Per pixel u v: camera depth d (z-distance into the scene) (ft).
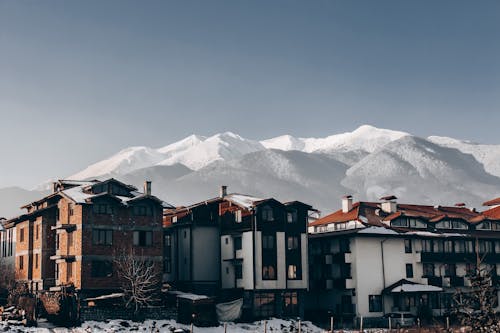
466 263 336.70
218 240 315.58
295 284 296.51
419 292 306.96
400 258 319.27
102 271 261.44
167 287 304.50
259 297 287.69
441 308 315.78
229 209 309.42
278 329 267.59
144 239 272.92
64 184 297.94
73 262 263.08
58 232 279.90
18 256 304.30
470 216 372.17
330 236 320.91
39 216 287.07
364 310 303.27
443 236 329.93
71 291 239.30
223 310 275.80
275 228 296.10
